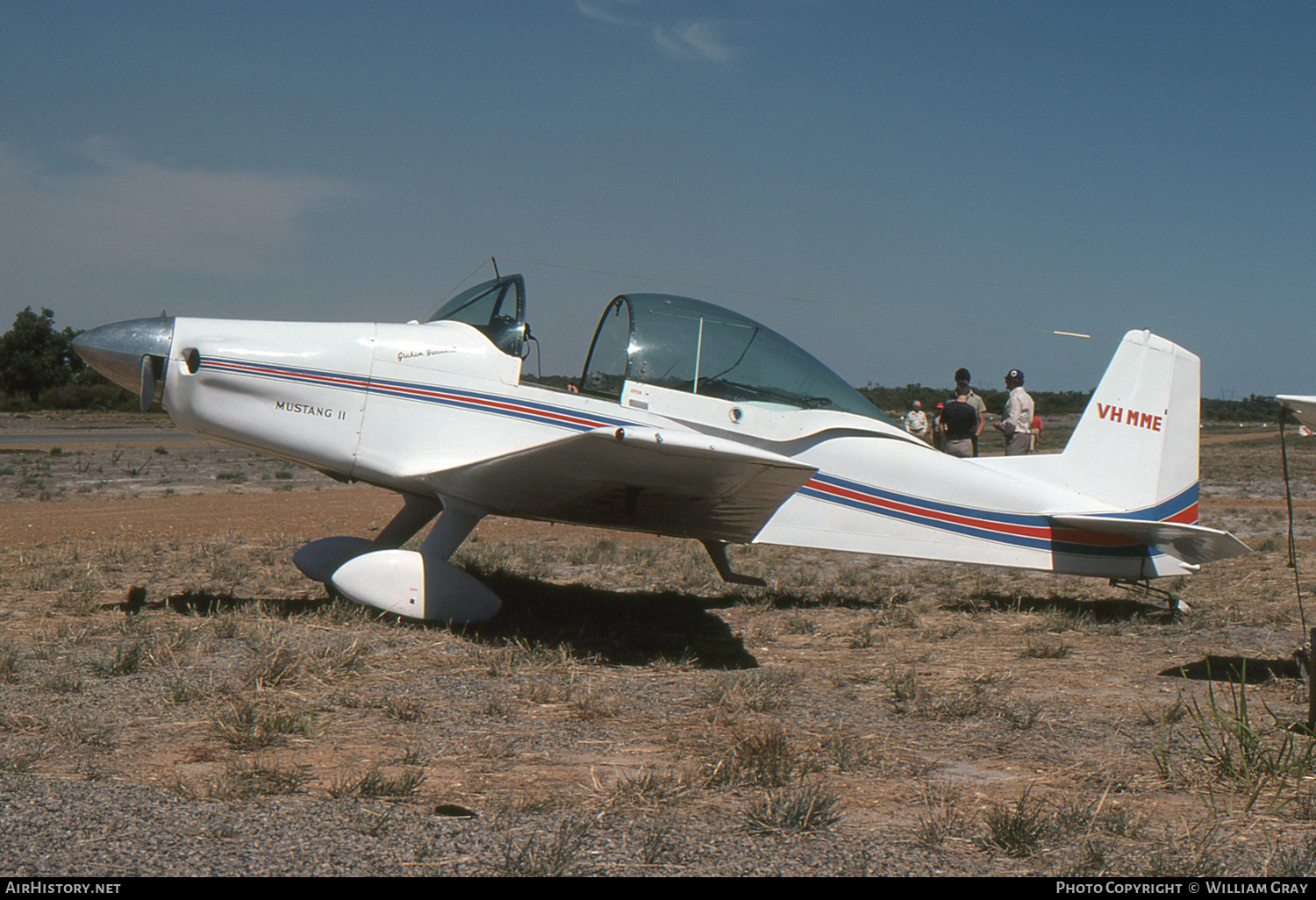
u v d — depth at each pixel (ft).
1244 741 10.12
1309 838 8.09
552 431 19.17
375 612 18.02
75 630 16.14
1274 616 20.21
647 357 19.42
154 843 7.38
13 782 8.80
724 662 15.71
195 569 23.66
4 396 235.40
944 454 21.72
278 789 8.77
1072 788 9.48
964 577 26.00
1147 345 22.31
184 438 107.45
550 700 12.73
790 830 8.07
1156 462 22.36
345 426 18.94
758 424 20.16
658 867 7.23
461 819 8.18
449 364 19.30
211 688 12.53
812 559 29.60
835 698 13.30
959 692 13.62
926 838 7.91
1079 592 23.67
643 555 28.40
